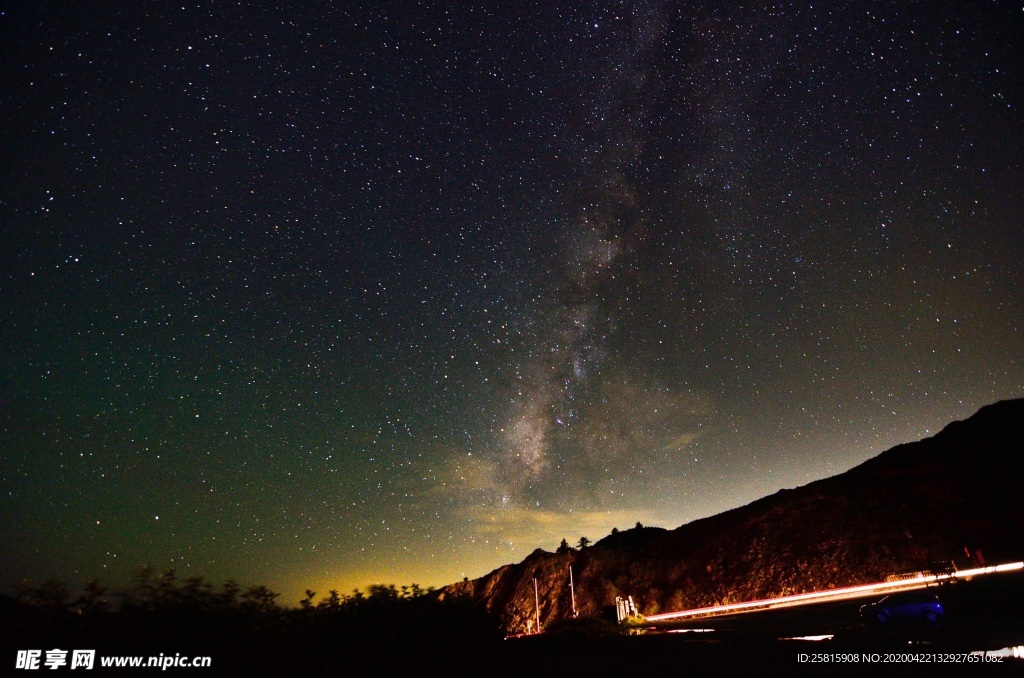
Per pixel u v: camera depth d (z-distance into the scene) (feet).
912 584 110.22
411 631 32.37
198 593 24.95
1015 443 151.74
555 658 41.75
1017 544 118.42
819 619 82.69
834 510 157.58
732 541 170.50
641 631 83.97
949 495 143.33
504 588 209.97
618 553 199.00
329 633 29.45
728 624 88.48
